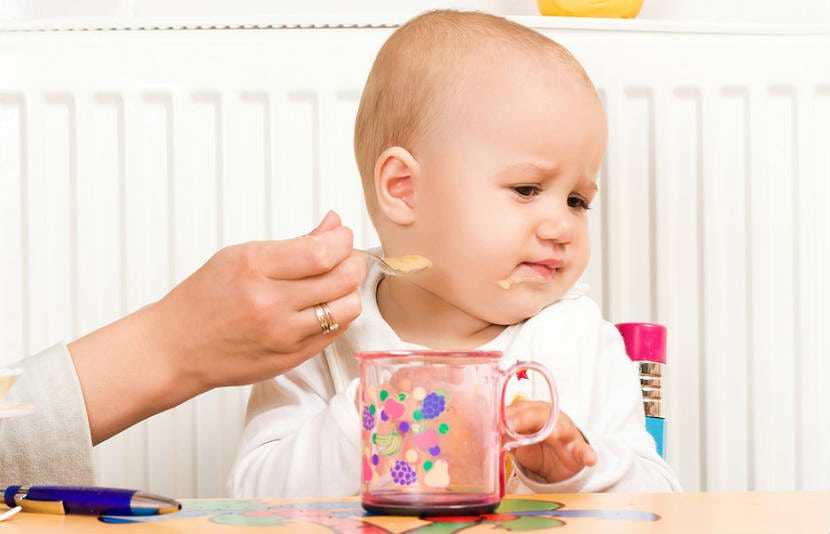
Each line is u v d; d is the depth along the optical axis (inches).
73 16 73.5
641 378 56.9
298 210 66.6
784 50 68.0
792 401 68.6
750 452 68.1
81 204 66.2
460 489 28.0
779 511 27.9
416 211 49.8
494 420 28.7
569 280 49.1
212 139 66.5
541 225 47.7
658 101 67.2
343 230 40.7
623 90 66.9
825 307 68.9
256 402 52.9
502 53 48.9
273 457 48.1
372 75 53.2
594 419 50.3
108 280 66.7
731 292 68.3
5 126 66.2
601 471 42.2
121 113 66.1
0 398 32.9
